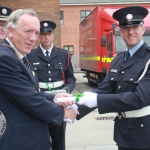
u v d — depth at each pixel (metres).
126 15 2.32
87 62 13.37
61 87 3.76
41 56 3.73
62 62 3.83
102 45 9.98
